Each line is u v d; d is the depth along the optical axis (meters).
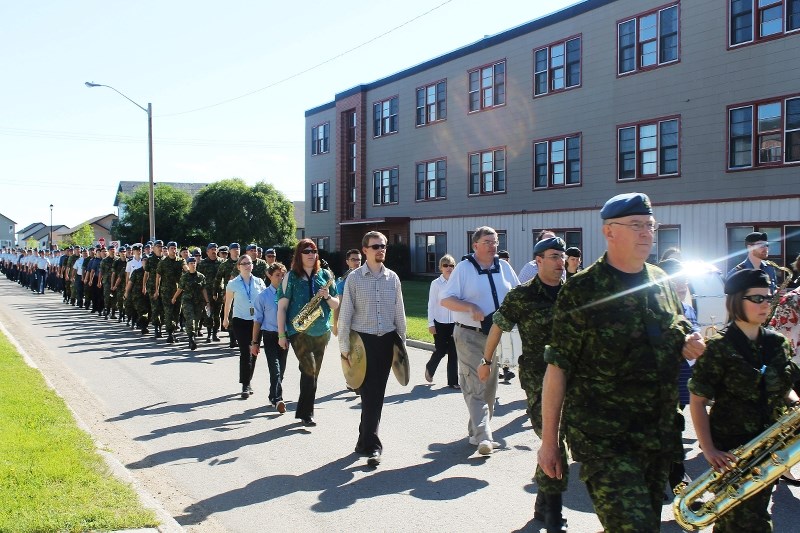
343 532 5.36
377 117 41.25
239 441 8.00
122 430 8.48
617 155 26.48
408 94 38.47
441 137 36.03
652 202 25.12
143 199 56.22
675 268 7.43
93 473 6.12
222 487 6.44
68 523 4.97
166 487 6.44
